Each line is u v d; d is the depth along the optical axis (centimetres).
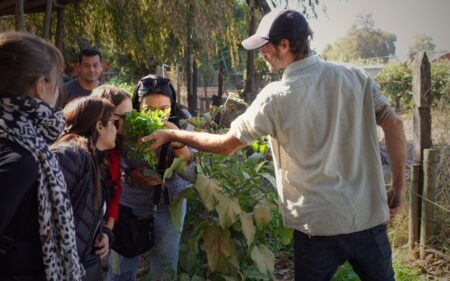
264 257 312
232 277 303
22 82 158
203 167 311
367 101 234
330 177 230
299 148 230
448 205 457
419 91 449
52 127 166
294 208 238
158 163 293
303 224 236
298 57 233
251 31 866
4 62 157
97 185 203
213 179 293
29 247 166
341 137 231
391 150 241
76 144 198
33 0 725
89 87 479
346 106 229
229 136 245
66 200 170
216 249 299
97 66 477
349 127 230
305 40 232
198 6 783
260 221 301
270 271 312
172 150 291
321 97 227
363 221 235
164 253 308
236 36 872
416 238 456
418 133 452
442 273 418
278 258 431
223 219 283
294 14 232
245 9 858
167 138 263
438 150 443
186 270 324
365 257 240
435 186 446
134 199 297
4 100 156
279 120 230
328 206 229
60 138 204
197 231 308
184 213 307
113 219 250
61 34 779
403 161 242
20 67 157
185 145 268
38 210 163
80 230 193
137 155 265
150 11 841
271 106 229
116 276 312
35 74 160
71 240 170
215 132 344
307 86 226
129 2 834
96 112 210
